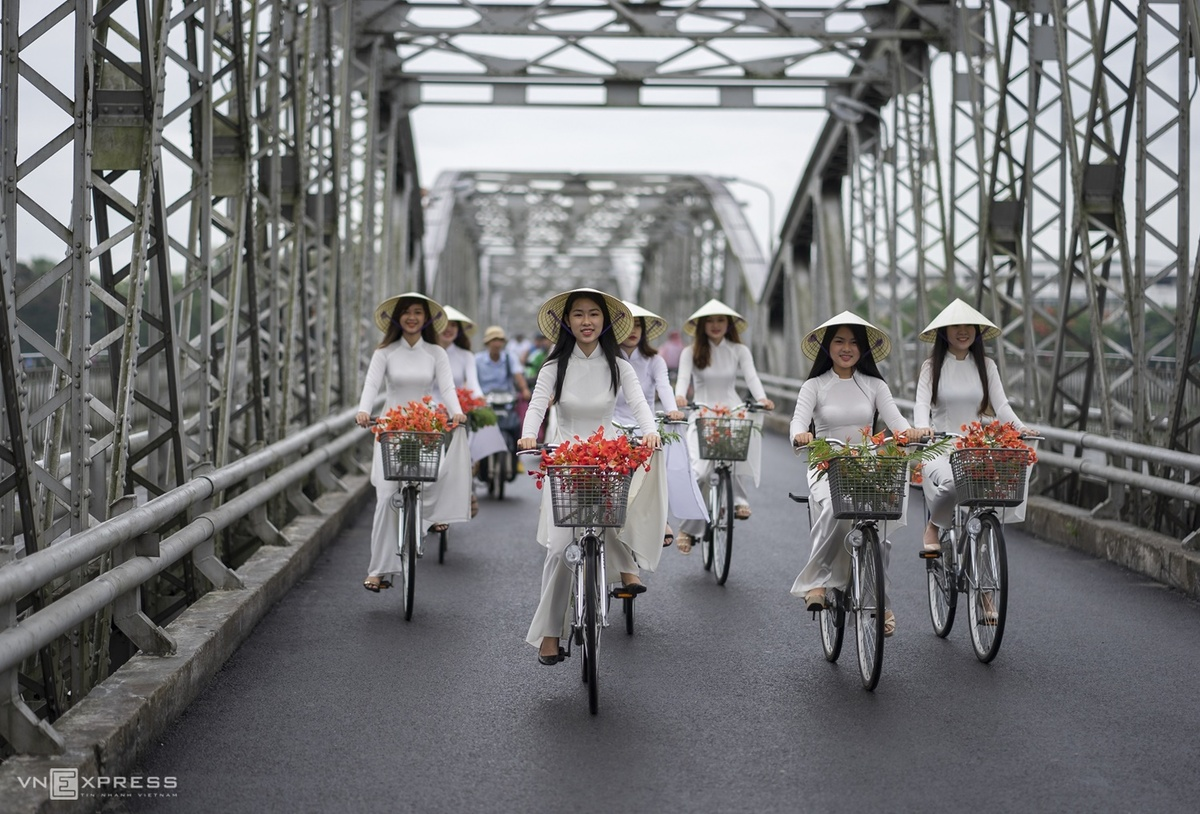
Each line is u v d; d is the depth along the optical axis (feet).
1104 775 15.78
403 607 25.89
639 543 21.11
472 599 27.07
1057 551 33.86
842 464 19.38
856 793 15.10
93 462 23.02
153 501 19.80
